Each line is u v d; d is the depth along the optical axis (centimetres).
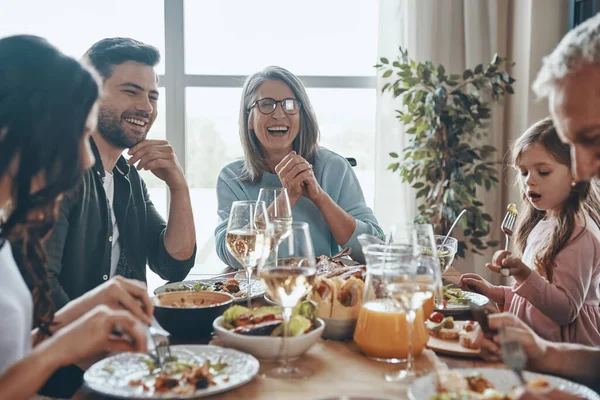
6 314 102
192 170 410
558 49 98
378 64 356
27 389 88
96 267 176
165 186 409
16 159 94
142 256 199
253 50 402
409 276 98
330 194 248
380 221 383
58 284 154
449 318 124
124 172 196
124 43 186
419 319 109
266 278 104
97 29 393
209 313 120
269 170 253
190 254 197
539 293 167
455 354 111
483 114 330
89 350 92
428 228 135
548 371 105
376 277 113
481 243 338
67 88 96
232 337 108
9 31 388
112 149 190
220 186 252
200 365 103
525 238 209
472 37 366
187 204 196
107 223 178
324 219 229
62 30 392
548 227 192
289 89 244
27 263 113
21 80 94
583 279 173
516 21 357
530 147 183
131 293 112
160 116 401
